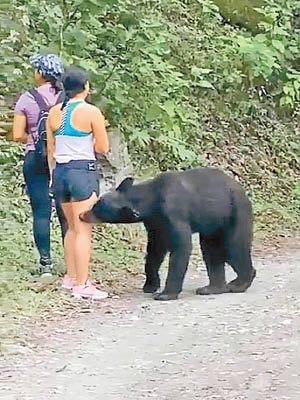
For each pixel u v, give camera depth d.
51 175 10.50
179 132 15.81
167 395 6.91
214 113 19.16
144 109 14.74
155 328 9.03
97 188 10.43
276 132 19.95
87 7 13.26
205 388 7.04
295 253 14.30
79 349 8.30
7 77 13.41
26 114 10.80
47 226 11.06
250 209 10.87
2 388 7.19
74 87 10.23
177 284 10.44
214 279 10.78
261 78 19.84
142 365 7.76
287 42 19.25
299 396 6.75
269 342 8.33
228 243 10.70
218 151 18.47
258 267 12.86
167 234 10.44
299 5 20.11
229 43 19.14
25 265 11.35
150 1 16.41
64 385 7.25
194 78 18.39
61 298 10.11
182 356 7.99
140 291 10.88
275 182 18.67
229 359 7.82
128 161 15.30
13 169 13.88
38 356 8.09
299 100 20.86
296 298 10.29
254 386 7.02
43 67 10.77
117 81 13.94
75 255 10.32
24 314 9.44
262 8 19.56
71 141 10.20
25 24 13.20
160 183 10.48
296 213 17.53
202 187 10.55
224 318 9.36
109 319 9.44
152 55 14.30
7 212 12.93
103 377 7.45
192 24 19.42
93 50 13.82
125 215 10.34
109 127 14.71
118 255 12.89
